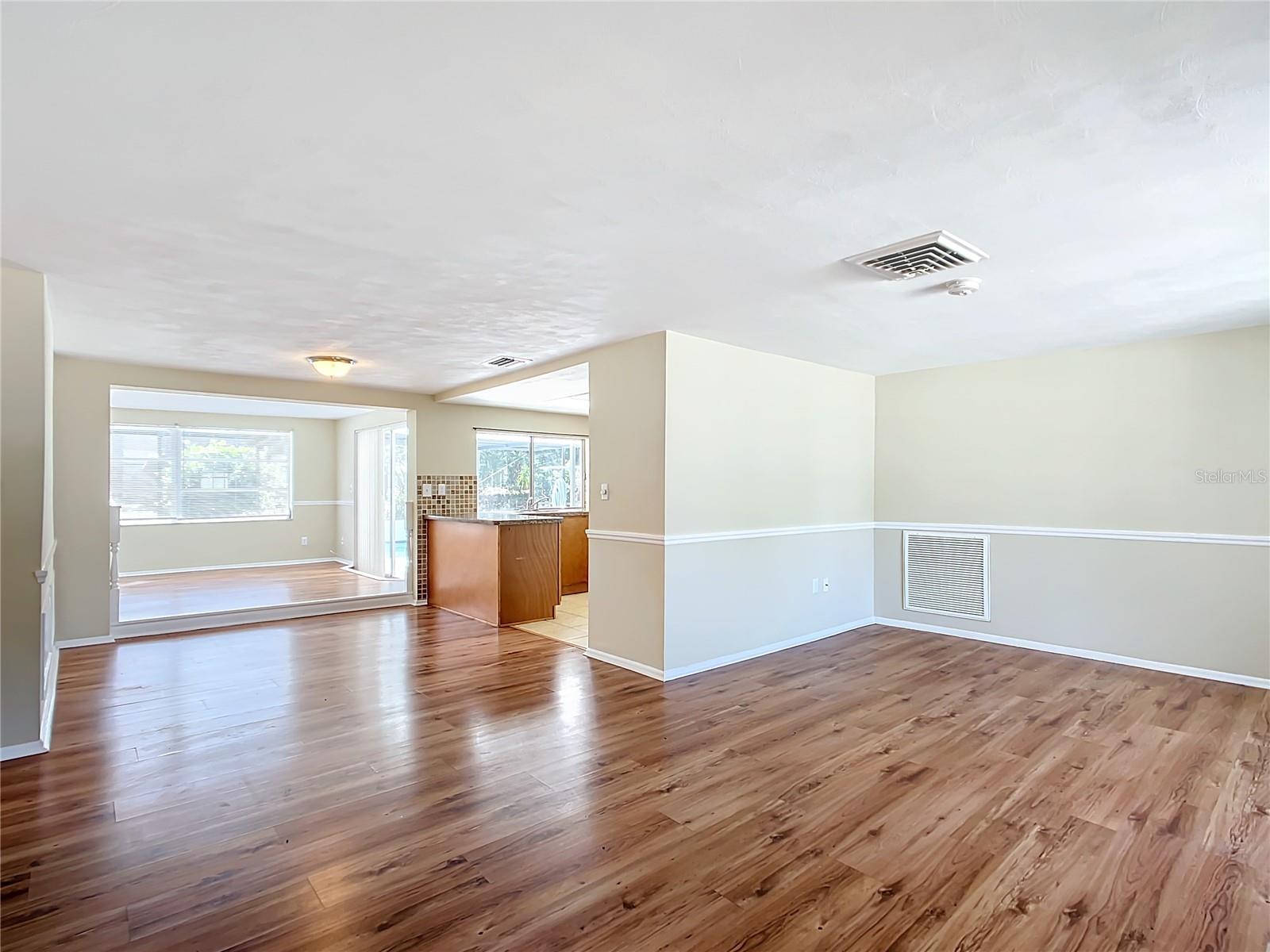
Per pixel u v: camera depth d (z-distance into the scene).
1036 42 1.39
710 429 4.37
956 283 3.05
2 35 1.33
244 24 1.32
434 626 5.70
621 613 4.42
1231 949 1.73
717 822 2.38
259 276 2.95
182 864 2.10
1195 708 3.56
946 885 2.01
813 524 5.16
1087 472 4.59
